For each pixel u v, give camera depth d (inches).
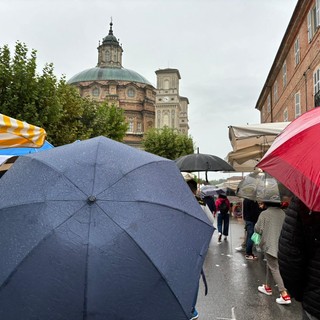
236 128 334.6
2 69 544.1
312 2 660.7
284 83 970.1
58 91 755.4
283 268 102.3
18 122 199.0
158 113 3277.6
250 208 381.7
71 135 767.1
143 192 81.9
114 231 72.8
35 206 76.1
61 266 68.4
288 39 855.7
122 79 3213.6
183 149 1860.2
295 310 222.7
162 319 71.8
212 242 513.0
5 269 69.8
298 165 83.0
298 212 98.9
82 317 66.8
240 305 233.0
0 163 188.2
